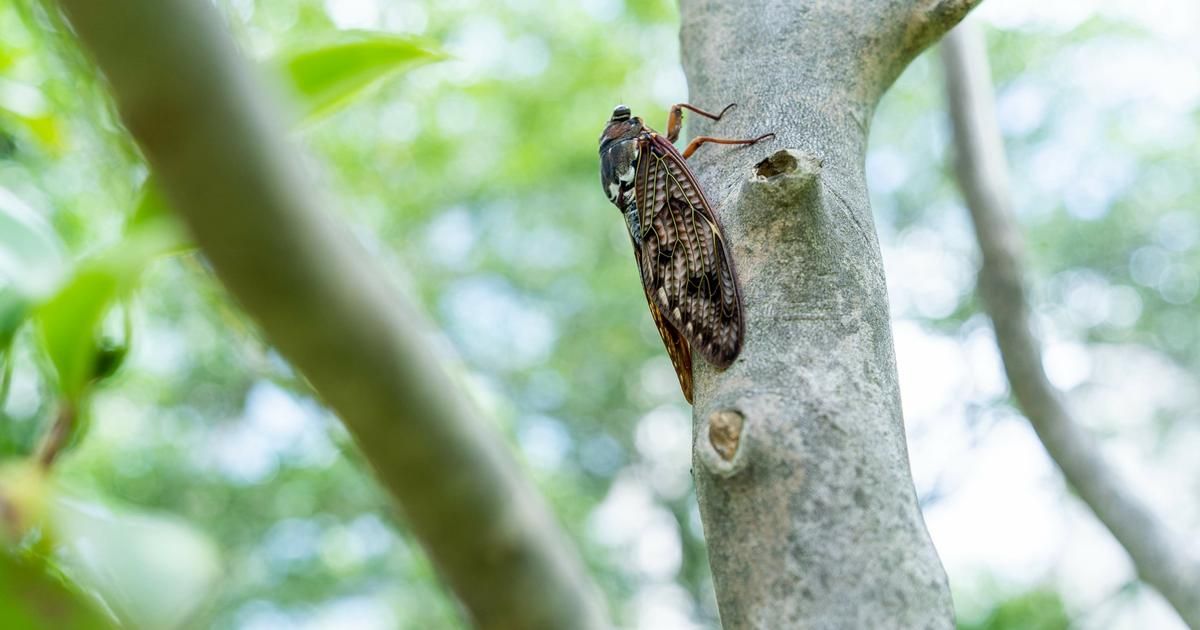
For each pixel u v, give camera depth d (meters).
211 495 13.74
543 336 17.36
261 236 0.78
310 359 0.84
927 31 2.55
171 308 11.64
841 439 1.79
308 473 13.55
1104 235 15.92
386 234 15.03
